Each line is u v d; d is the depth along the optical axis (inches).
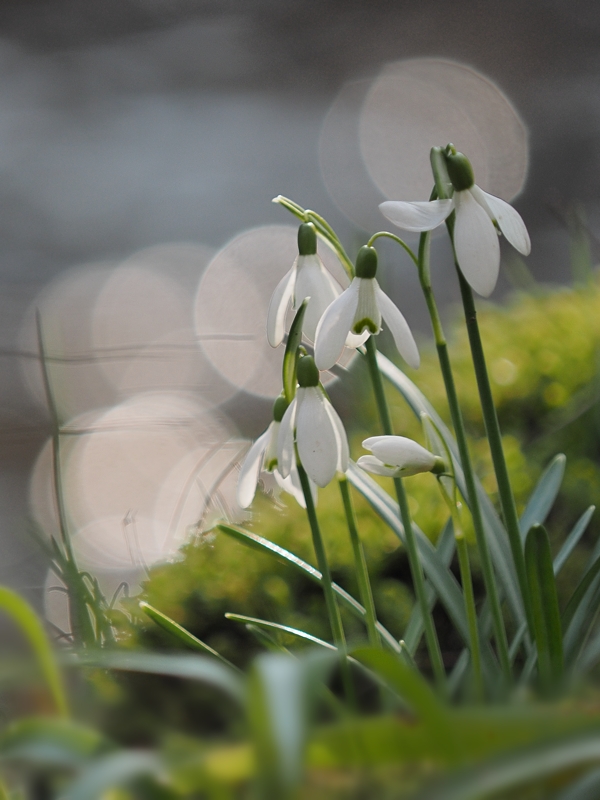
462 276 35.8
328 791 33.2
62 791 33.1
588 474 43.1
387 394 50.5
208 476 68.3
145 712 37.1
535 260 116.3
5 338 105.9
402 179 165.3
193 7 306.5
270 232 144.3
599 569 36.8
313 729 33.3
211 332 104.7
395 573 41.3
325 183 166.1
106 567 53.7
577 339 48.1
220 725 37.2
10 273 134.0
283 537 41.5
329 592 36.3
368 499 38.9
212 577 40.8
